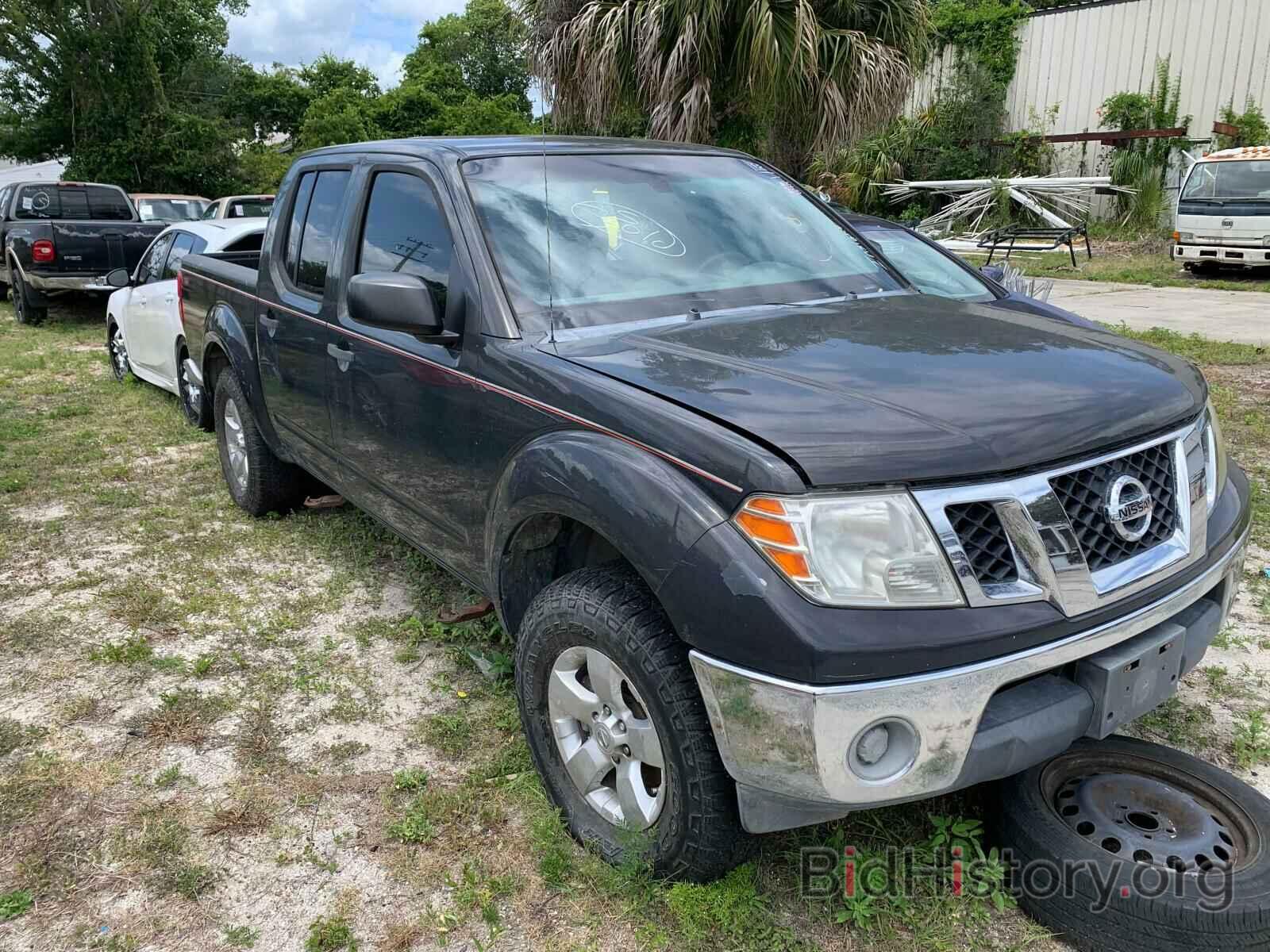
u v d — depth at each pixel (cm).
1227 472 289
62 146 3200
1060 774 266
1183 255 1711
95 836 278
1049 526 213
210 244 742
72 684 361
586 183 343
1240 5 2159
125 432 705
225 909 252
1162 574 231
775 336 281
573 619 248
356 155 397
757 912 242
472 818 283
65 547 491
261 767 310
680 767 228
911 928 242
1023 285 693
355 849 273
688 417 229
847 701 198
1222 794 257
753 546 209
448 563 337
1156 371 262
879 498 205
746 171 391
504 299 296
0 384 864
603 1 891
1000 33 2508
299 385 418
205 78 4353
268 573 457
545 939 241
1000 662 205
